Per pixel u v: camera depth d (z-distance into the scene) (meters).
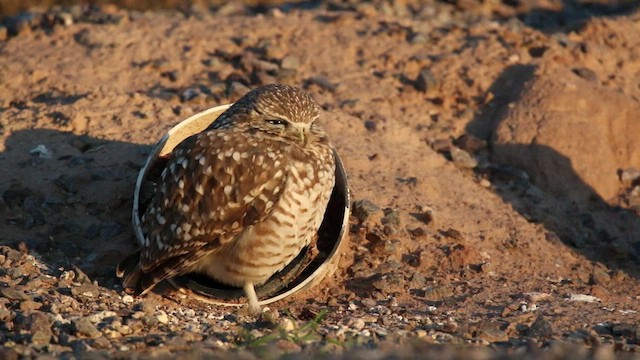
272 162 9.94
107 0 22.52
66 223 11.78
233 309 10.65
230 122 10.33
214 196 10.00
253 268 10.23
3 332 9.09
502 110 15.17
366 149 13.75
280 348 8.87
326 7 18.91
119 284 10.87
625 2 21.62
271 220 9.99
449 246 12.18
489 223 12.92
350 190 12.71
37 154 12.59
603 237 13.62
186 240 10.12
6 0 21.67
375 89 15.43
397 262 11.77
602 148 14.70
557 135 14.67
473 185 13.83
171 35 16.34
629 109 15.39
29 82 14.69
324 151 10.29
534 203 13.90
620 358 8.90
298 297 11.09
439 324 10.05
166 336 9.14
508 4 21.00
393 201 12.77
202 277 10.99
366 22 17.50
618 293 12.01
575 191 14.30
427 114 15.16
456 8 20.44
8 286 10.14
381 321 10.19
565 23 19.94
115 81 14.87
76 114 13.27
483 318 10.35
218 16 17.86
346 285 11.36
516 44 16.92
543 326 9.80
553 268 12.36
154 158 11.32
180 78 15.05
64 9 17.77
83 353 8.53
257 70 15.43
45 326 9.13
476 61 16.30
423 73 15.60
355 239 12.02
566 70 16.06
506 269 12.12
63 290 10.32
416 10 19.56
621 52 17.47
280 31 16.81
